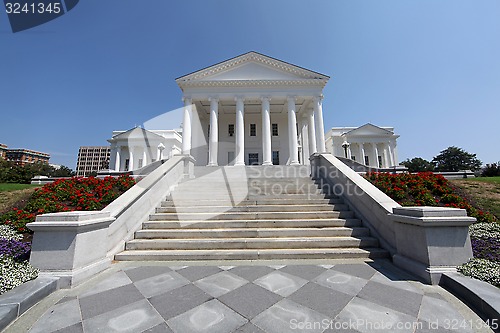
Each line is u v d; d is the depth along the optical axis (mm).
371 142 41188
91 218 4375
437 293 3387
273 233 5859
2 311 2699
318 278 3943
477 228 6250
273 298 3270
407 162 70438
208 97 24062
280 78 25047
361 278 3938
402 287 3590
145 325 2674
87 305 3146
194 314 2887
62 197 8586
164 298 3309
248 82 23766
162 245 5414
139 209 6309
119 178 10672
